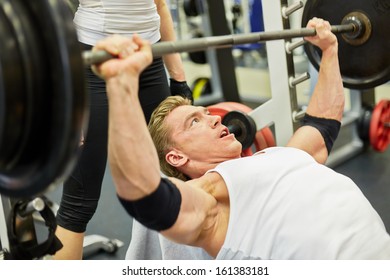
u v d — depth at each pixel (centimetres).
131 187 120
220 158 171
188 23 521
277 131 239
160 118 176
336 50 187
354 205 149
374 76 221
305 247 140
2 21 100
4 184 112
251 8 493
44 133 104
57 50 96
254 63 593
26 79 100
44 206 137
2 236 193
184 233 132
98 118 192
